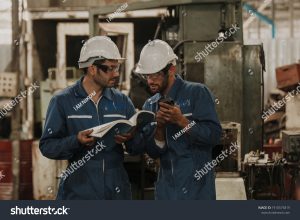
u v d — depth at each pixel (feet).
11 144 27.37
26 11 32.91
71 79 32.17
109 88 15.38
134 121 14.62
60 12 32.86
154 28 34.09
